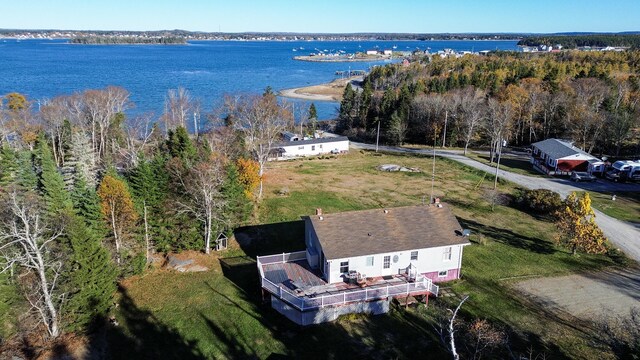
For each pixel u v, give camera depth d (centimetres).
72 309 3023
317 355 2792
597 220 4903
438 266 3559
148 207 4159
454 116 9469
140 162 4391
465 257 4012
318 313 3088
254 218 5025
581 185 6331
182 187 4322
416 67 17975
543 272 3750
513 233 4584
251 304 3359
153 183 4222
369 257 3384
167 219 4203
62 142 7331
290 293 3109
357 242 3406
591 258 4019
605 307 3222
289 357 2784
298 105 14075
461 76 13038
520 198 5478
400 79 16050
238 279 3731
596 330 2947
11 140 7806
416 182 6588
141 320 3177
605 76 11281
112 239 3941
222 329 3064
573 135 8669
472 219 4988
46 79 17862
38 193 4462
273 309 3284
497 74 13138
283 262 3722
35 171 5244
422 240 3491
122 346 2914
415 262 3500
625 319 2844
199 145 6612
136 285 3650
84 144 5609
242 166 5244
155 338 2984
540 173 7075
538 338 2883
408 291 3256
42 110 7838
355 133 10962
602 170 6731
